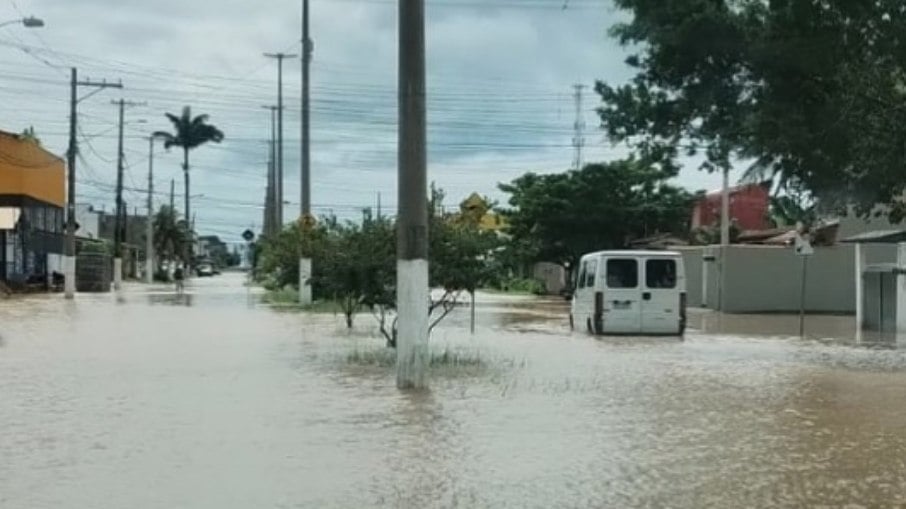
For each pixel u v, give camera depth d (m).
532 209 59.53
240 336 23.98
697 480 8.81
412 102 14.59
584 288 26.66
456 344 22.48
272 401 13.27
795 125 18.00
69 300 44.94
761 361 19.19
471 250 18.61
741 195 63.94
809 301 40.97
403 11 14.61
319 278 21.08
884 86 17.80
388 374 16.30
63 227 62.81
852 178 18.62
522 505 7.95
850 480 8.86
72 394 13.85
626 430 11.24
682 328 25.52
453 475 8.95
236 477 8.80
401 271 14.67
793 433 11.13
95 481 8.63
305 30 44.94
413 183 14.62
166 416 12.03
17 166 53.44
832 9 17.38
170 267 105.25
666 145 20.64
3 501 7.96
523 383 15.28
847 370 17.58
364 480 8.73
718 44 18.56
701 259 43.72
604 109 20.66
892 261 37.78
